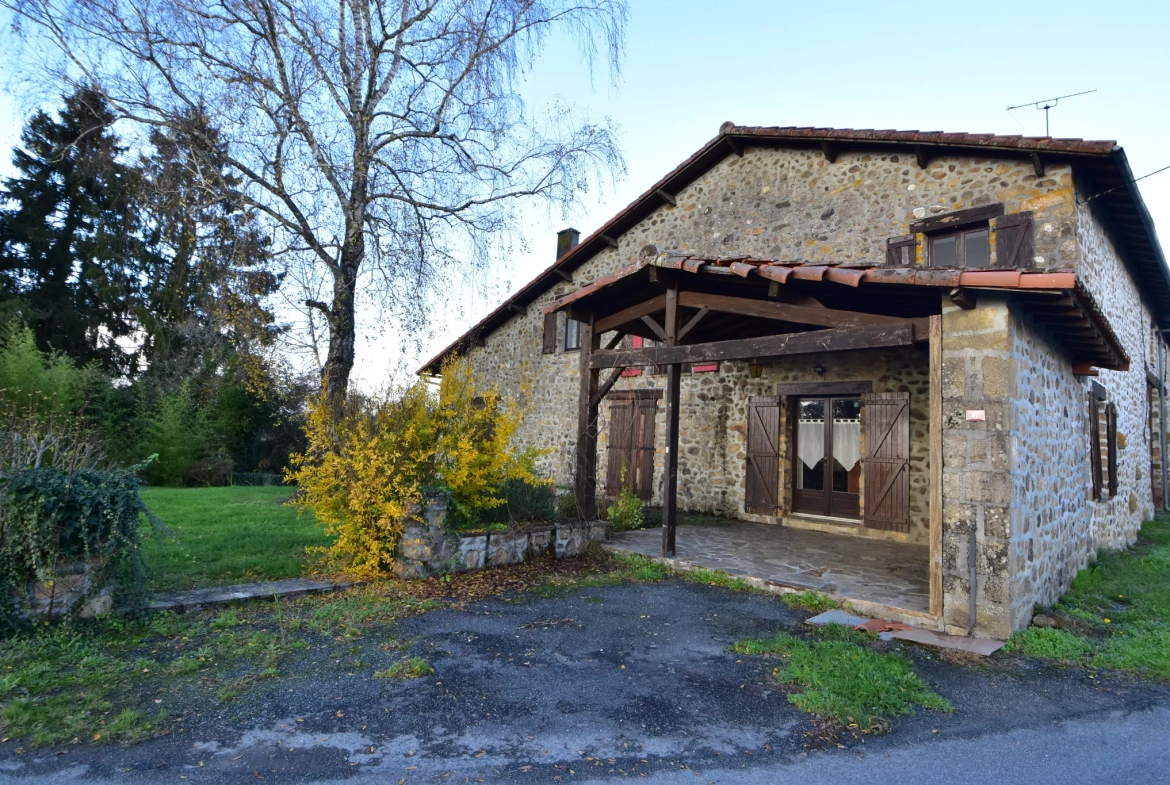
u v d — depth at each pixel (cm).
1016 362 456
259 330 982
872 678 356
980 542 443
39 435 470
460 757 267
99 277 1722
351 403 639
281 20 881
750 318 750
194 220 855
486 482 622
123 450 1276
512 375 1371
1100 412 807
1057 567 556
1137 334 1012
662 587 565
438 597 502
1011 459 438
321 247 930
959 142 746
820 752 284
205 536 655
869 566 630
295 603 467
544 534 654
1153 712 339
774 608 508
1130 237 841
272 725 286
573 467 924
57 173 1781
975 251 770
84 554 380
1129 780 271
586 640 418
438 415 605
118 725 275
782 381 944
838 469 898
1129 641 443
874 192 852
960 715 328
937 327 469
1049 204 698
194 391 1498
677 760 272
